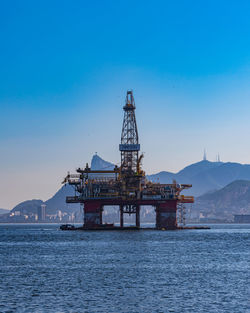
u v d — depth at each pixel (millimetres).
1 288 98938
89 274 116500
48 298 89688
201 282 104625
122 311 80625
